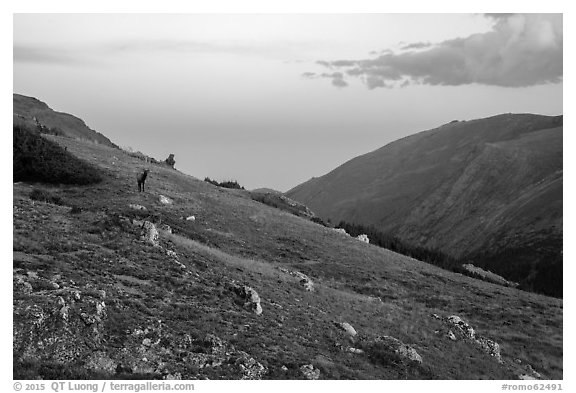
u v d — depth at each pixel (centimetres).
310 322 3822
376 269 6812
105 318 3020
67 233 3997
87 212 4578
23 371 2612
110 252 3834
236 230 6900
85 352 2822
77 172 6662
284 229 7450
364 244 7856
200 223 6638
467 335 4734
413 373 3650
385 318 4525
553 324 5950
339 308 4434
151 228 4325
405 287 6481
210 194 8000
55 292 3014
